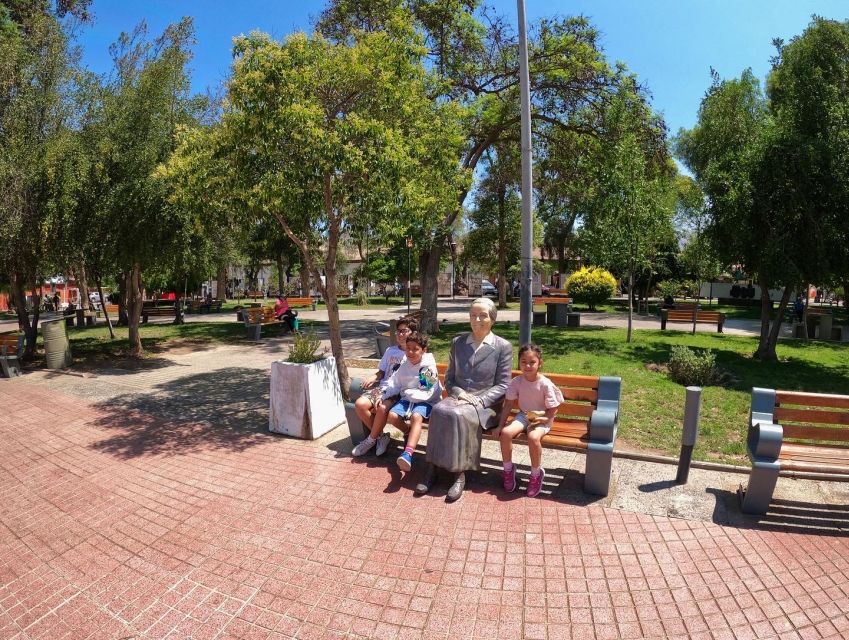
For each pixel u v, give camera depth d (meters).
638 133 13.12
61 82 11.67
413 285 47.91
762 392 4.21
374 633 2.92
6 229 10.42
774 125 9.98
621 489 4.58
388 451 5.56
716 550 3.65
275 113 6.27
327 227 8.25
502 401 4.88
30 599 3.34
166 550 3.85
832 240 9.17
